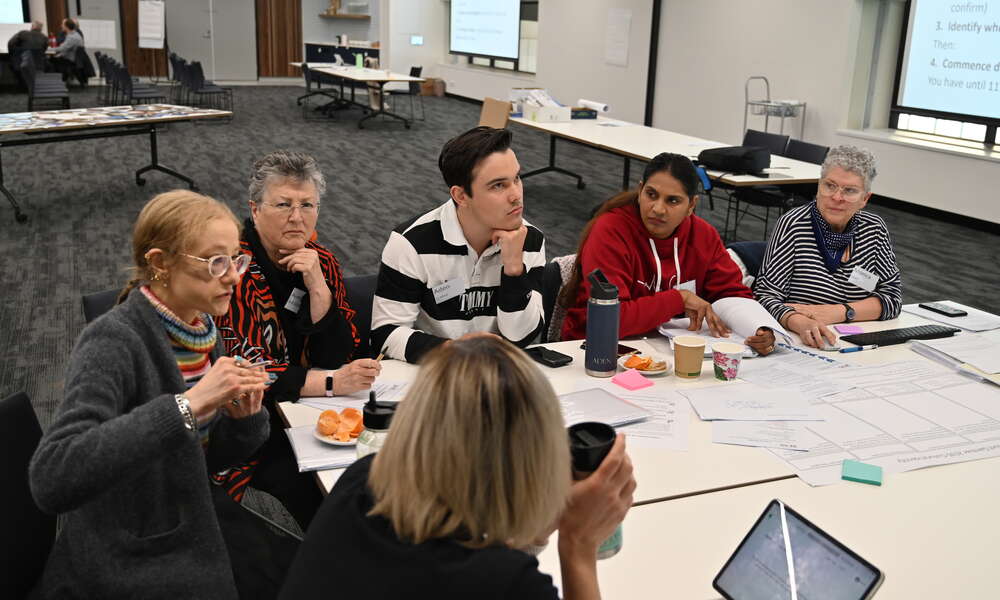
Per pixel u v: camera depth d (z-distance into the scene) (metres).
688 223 2.49
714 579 1.17
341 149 9.29
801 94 7.91
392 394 1.86
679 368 2.01
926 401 1.90
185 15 15.26
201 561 1.35
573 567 0.99
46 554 1.53
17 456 1.49
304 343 2.06
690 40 9.23
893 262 2.63
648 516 1.39
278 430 1.97
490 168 2.00
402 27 14.44
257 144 9.38
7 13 13.84
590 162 9.18
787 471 1.56
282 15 15.91
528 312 2.17
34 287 4.49
